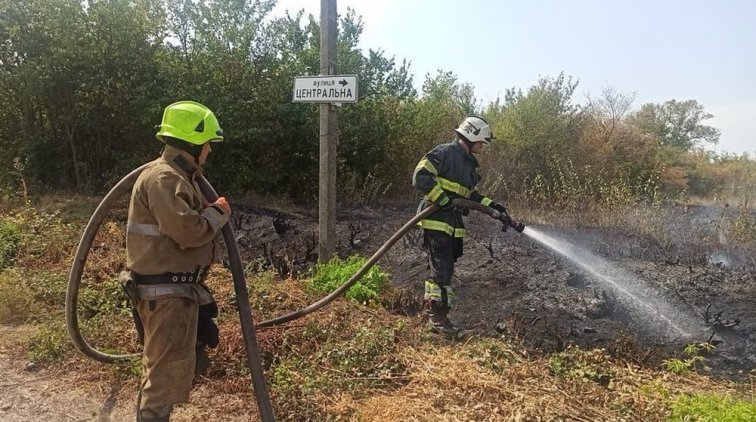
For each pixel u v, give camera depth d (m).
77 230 7.38
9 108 11.35
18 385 3.97
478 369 4.00
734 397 3.81
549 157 14.54
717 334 5.09
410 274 6.65
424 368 4.05
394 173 13.50
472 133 4.93
